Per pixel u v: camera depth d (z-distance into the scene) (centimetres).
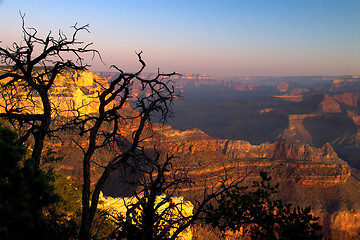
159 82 1019
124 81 1015
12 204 795
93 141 1018
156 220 1070
